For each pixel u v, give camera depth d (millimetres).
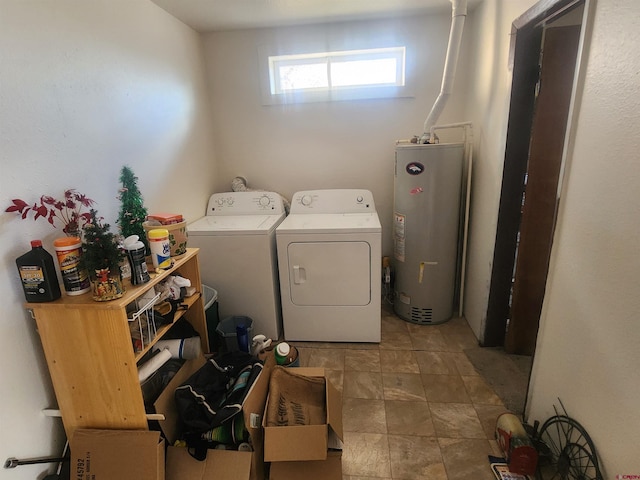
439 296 2496
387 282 2750
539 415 1467
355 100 2629
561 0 1329
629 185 948
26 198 1168
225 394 1456
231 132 2783
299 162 2795
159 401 1299
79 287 1157
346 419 1674
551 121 1786
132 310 1291
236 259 2236
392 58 2582
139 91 1832
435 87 2551
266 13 2244
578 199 1178
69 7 1353
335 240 2141
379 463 1441
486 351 2191
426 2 2172
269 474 1324
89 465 1190
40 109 1221
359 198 2590
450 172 2275
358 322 2271
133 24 1782
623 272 979
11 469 1132
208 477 1224
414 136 2496
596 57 1073
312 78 2684
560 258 1294
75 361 1179
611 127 1012
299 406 1462
